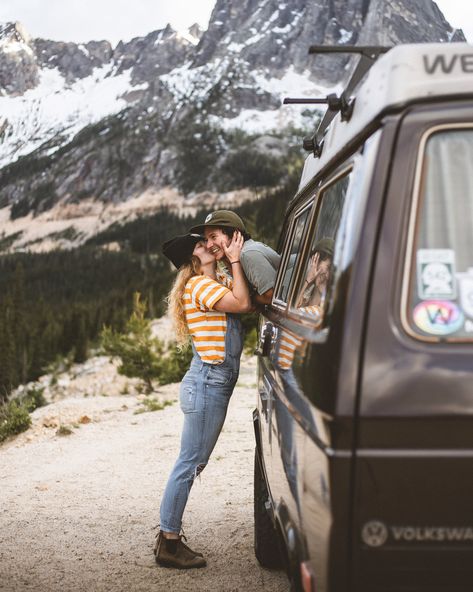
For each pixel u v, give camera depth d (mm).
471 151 1802
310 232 2752
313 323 2158
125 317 87062
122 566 4473
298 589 2061
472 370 1666
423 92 1793
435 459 1652
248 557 4508
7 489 7105
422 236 1771
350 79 2271
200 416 4125
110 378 50375
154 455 8266
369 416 1657
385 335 1698
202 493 6230
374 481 1660
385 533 1668
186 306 4121
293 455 2195
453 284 1742
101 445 9312
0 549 4949
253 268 3840
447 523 1657
